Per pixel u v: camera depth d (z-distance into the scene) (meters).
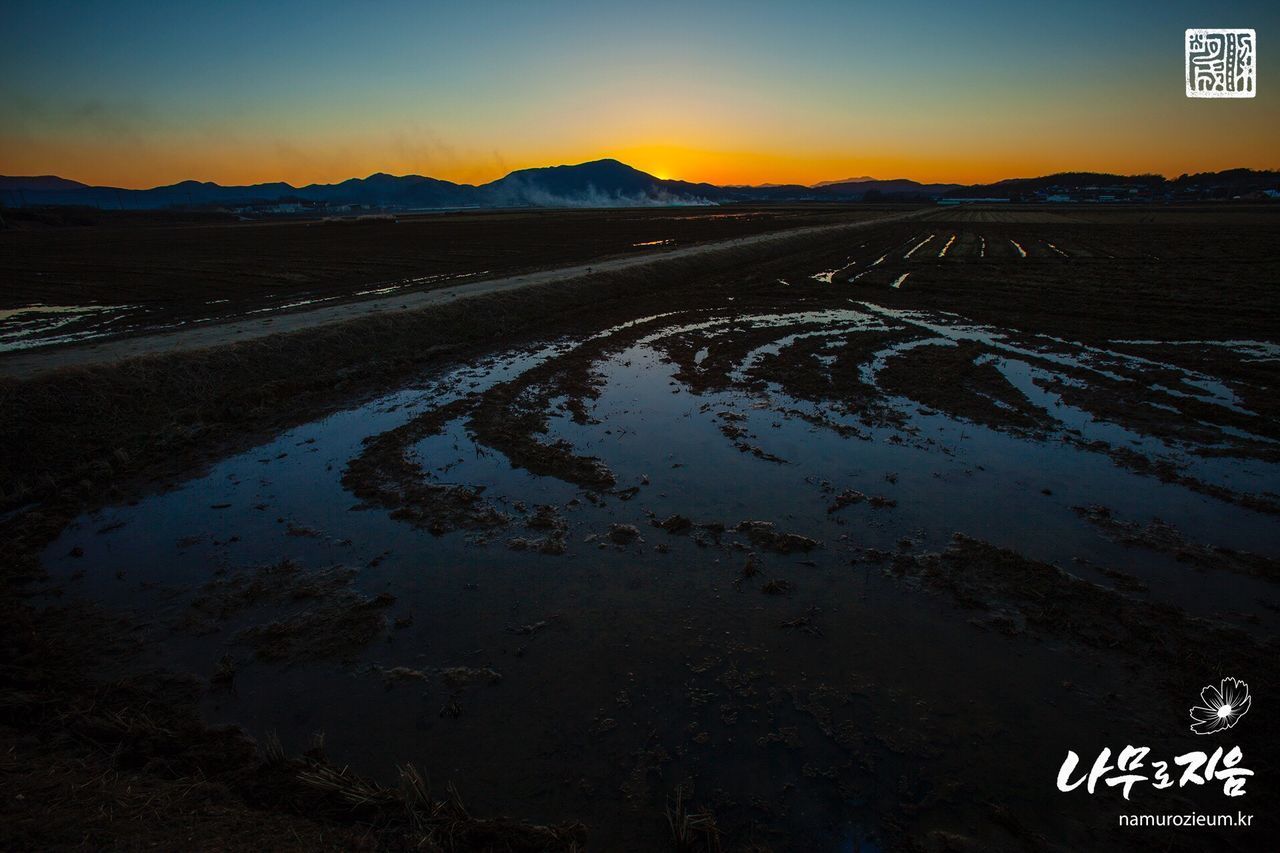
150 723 4.84
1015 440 10.15
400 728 4.90
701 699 5.13
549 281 24.66
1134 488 8.41
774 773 4.46
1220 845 3.90
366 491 8.90
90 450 10.29
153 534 7.87
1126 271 28.50
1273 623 5.74
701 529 7.71
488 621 6.13
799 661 5.51
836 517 7.89
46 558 7.35
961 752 4.57
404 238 56.56
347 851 3.88
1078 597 6.19
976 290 24.72
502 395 13.02
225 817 4.05
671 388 13.43
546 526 7.87
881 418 11.24
